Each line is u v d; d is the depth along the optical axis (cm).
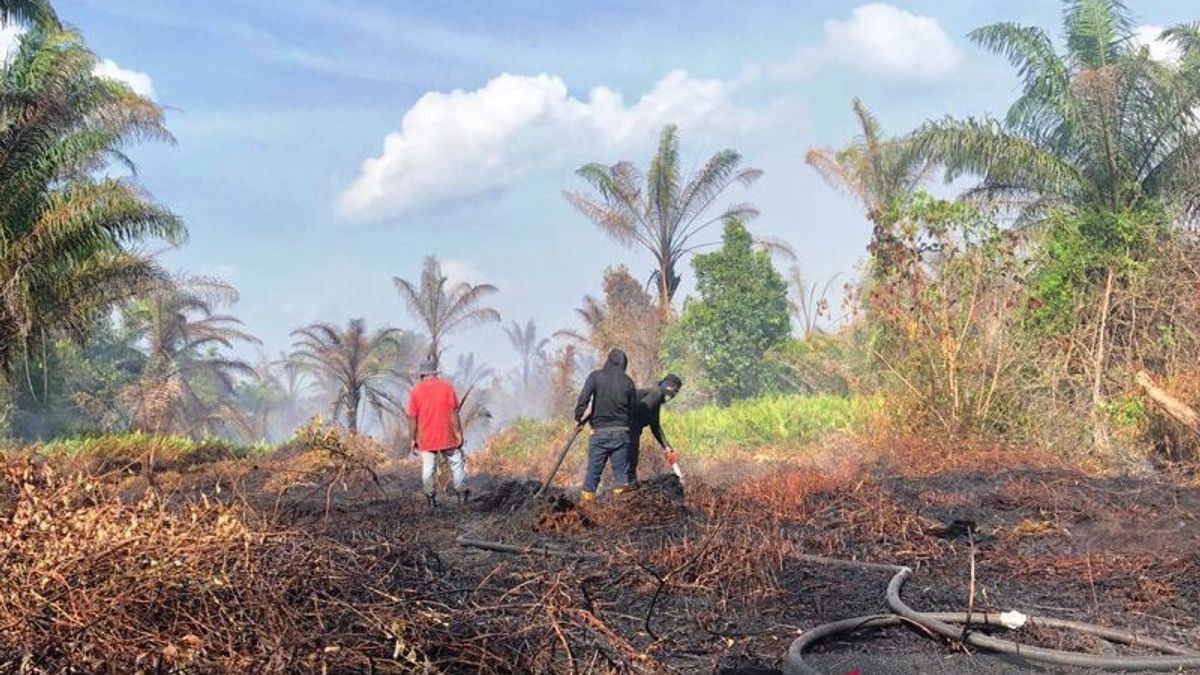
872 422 1360
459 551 731
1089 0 2241
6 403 2812
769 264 3366
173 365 4191
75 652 346
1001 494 934
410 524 859
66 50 1942
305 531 474
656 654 470
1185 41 2202
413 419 1067
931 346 1343
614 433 957
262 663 349
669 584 582
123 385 3569
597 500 973
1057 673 457
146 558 402
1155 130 2112
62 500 480
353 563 459
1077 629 515
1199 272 1391
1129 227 1653
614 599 566
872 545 734
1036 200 2231
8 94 1775
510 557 699
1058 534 763
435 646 391
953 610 553
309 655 353
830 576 630
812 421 1745
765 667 462
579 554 684
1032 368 1354
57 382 3209
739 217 3741
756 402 2211
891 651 491
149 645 353
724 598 559
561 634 407
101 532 416
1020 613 518
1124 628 523
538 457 1827
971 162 2219
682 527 776
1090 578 607
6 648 346
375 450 1914
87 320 2102
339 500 1074
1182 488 953
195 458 1934
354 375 4141
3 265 1844
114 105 2264
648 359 3347
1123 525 784
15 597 367
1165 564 642
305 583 410
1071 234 1700
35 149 1831
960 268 1374
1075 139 2198
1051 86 2178
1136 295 1376
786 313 3366
